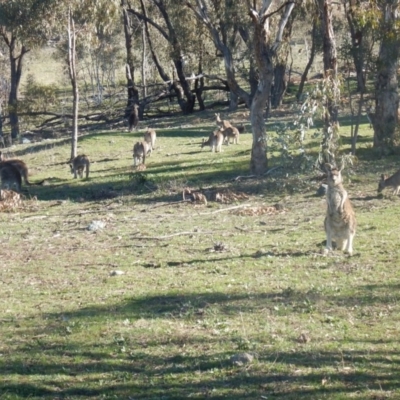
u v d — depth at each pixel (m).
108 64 97.38
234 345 14.23
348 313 15.89
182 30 72.44
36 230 28.66
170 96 81.00
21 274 21.36
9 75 95.75
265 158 39.00
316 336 14.50
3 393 12.54
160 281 19.41
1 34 80.50
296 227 26.06
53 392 12.59
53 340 15.19
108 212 32.44
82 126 79.50
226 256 21.89
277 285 18.23
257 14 37.69
